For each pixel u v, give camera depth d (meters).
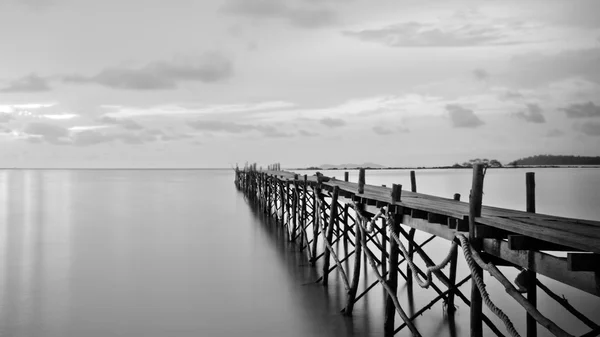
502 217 7.83
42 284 14.37
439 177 115.50
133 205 39.81
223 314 11.61
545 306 11.55
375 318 11.20
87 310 11.97
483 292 6.33
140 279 14.83
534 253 6.02
